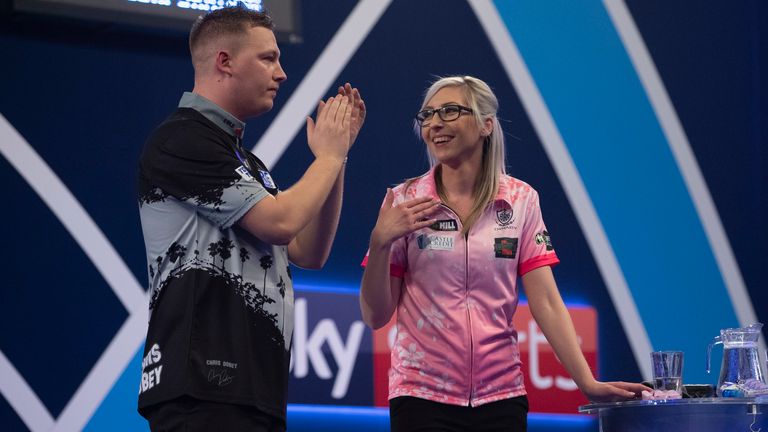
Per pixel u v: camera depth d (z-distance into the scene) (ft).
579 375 23.15
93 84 38.27
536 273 24.13
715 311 48.03
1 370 35.65
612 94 47.44
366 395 40.98
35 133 37.17
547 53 46.47
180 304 19.12
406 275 23.75
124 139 38.55
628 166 47.26
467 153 24.03
